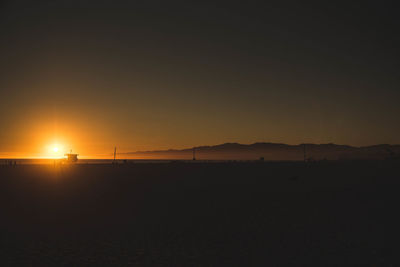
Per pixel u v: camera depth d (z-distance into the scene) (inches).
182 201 781.3
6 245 412.2
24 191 936.9
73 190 979.3
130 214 622.2
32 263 345.4
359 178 1392.7
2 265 338.6
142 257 367.2
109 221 559.8
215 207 698.8
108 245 414.3
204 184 1165.1
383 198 818.8
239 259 361.7
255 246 410.0
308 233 478.0
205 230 495.5
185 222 551.2
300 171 1850.4
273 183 1195.9
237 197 846.5
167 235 464.1
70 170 1934.1
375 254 378.9
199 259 361.4
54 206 706.2
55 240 438.0
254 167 2276.1
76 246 409.4
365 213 628.7
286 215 611.2
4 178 1331.2
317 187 1061.1
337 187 1063.0
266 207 697.6
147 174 1624.0
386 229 500.7
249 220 567.2
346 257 368.2
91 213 631.2
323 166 2379.4
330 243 424.5
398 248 402.3
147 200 797.9
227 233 477.4
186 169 2047.2
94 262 349.4
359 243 424.2
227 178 1413.6
